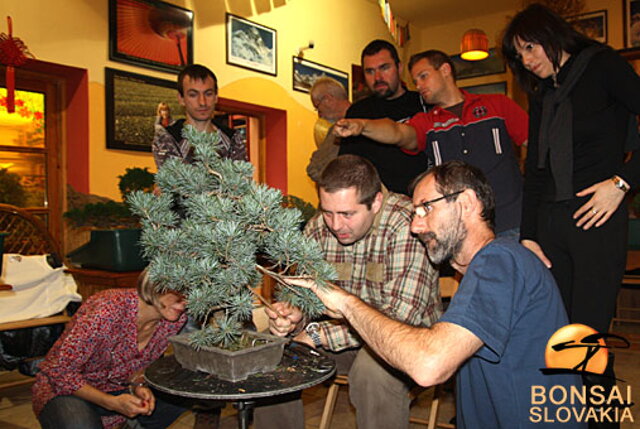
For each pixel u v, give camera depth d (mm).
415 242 1802
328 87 3611
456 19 7910
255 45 5492
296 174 6043
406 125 2465
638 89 1736
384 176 2852
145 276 1699
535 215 2049
